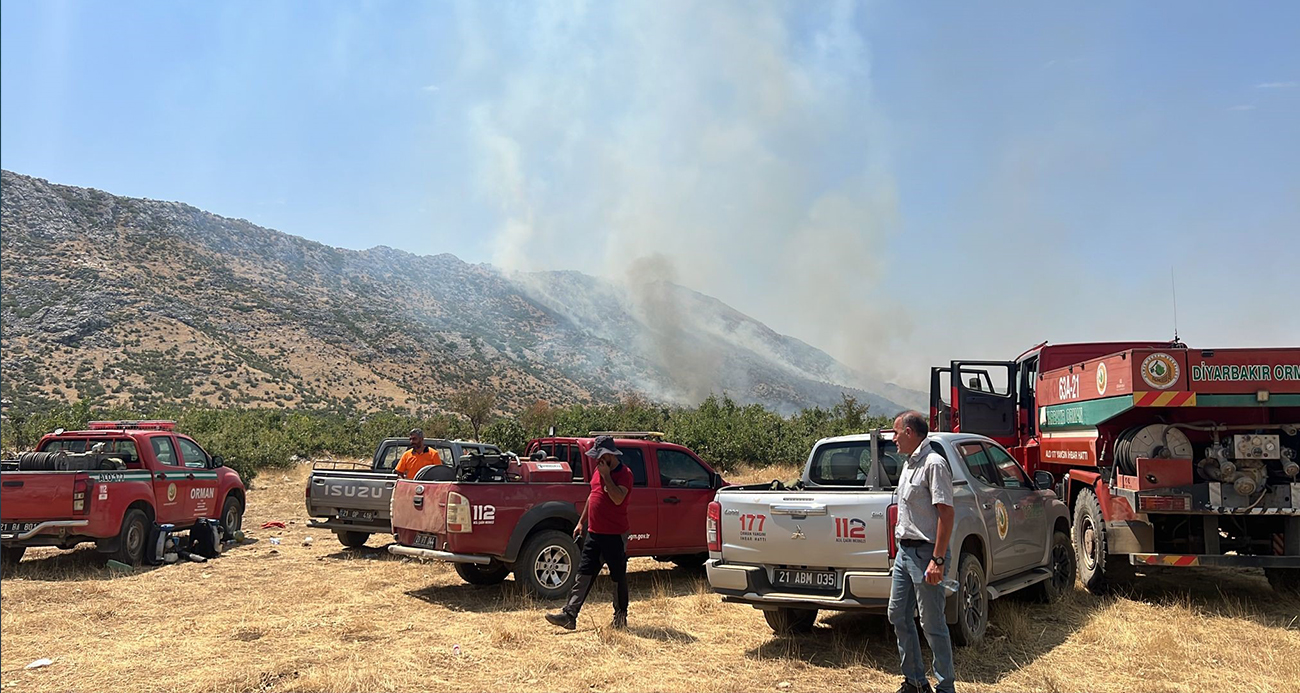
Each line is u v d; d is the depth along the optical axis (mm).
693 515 11102
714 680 6598
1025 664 6988
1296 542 8703
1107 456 9875
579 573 8242
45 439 13172
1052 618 8664
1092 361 10117
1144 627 8117
